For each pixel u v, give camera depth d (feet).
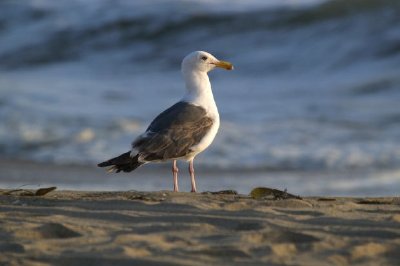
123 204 19.40
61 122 64.54
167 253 14.69
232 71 93.50
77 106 72.33
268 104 72.54
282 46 98.94
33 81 92.73
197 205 19.10
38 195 22.31
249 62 96.58
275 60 95.61
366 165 49.39
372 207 19.74
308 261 14.23
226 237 15.90
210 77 90.84
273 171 48.65
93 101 75.66
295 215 18.17
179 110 26.08
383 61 89.25
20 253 14.89
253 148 54.03
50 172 49.01
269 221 17.29
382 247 15.23
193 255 14.53
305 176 46.88
